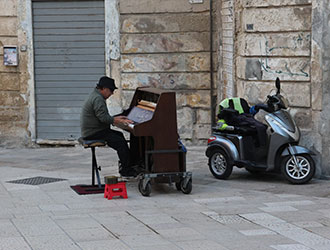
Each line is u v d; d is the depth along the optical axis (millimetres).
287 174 9719
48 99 14805
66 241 6473
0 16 14531
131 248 6207
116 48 14445
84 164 12219
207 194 9102
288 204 8344
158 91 9156
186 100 14438
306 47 10367
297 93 10516
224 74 13375
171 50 14344
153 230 6934
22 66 14664
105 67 14617
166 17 14266
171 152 8961
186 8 14219
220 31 13742
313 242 6426
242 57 11406
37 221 7367
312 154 9703
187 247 6238
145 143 9555
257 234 6746
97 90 9367
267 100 10211
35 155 13641
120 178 9789
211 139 10336
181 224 7215
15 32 14578
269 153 9734
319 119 10188
